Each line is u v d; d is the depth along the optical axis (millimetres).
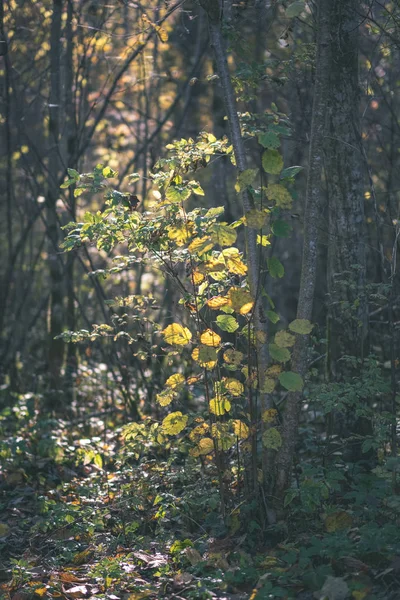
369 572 4184
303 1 5211
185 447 5566
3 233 15320
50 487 6727
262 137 4438
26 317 12617
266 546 4742
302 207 9320
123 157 12648
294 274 12797
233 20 5703
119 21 10469
